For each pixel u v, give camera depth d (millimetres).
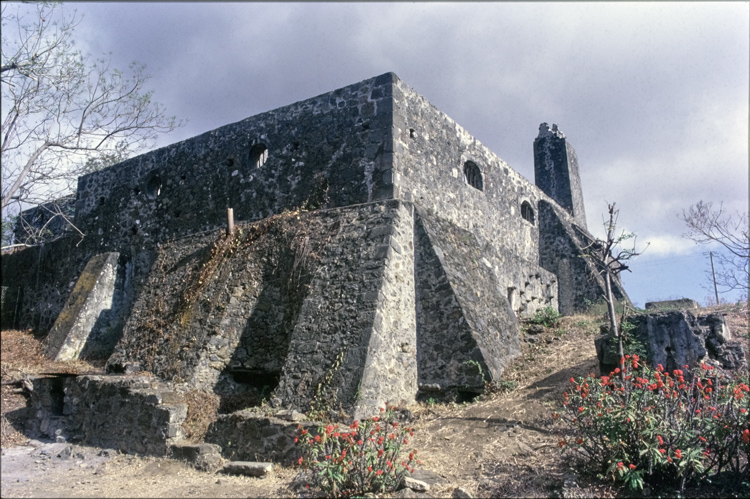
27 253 18906
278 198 12211
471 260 11586
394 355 8938
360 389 7801
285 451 7000
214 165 13805
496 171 15523
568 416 6949
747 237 11570
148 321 11562
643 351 7918
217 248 11711
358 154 11281
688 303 12969
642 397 5711
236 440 7594
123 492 6484
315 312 9141
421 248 10336
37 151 11469
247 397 9477
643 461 5488
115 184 16453
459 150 13562
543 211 18406
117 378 9453
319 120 12102
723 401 5641
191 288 11281
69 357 13102
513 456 6406
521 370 9742
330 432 5977
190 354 9844
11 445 9547
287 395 8352
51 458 8523
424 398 9320
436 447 6941
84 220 17062
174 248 12938
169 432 8078
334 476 5520
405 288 9719
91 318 13797
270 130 12891
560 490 5484
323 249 10102
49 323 16672
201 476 7012
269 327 10125
